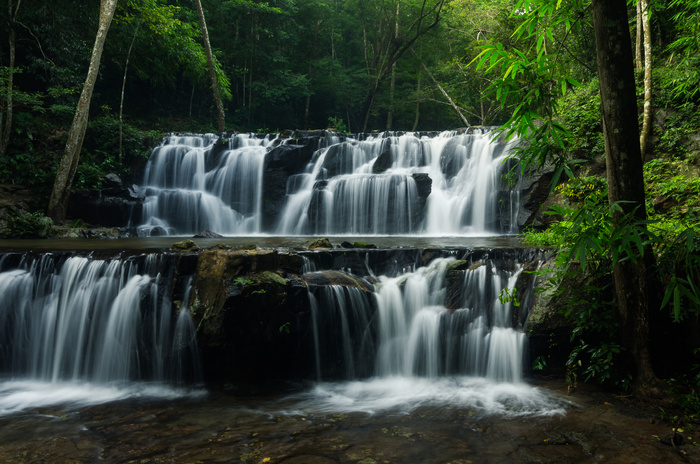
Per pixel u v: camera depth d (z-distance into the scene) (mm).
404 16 26844
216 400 4762
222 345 5066
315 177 14422
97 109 20562
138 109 23531
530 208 11188
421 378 5512
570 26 4285
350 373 5598
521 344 5184
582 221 3785
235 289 5043
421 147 14570
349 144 14914
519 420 4082
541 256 5805
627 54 3895
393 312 5773
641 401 4340
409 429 3918
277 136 16188
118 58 19547
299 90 28125
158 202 13945
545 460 3314
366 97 27906
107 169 15219
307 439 3713
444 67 26828
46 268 6004
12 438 3795
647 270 4324
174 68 21625
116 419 4227
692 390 4207
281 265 5664
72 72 17297
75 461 3357
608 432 3771
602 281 4961
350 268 6266
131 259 5746
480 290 5738
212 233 11734
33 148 15047
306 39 30000
